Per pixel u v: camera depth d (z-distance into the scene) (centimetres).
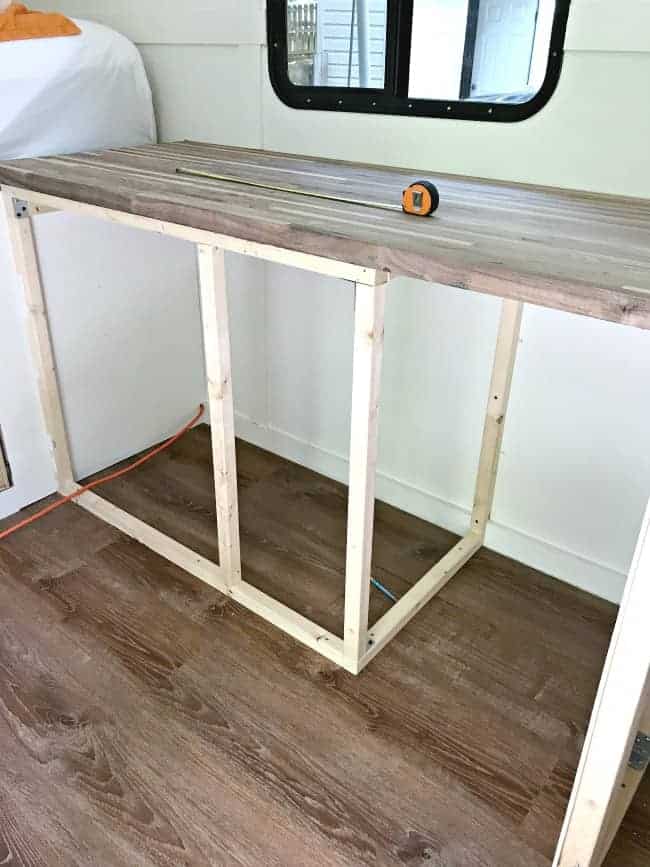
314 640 178
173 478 248
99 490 240
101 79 210
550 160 169
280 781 147
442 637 184
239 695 166
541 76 163
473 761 152
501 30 165
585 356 177
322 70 197
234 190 156
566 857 126
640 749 138
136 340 245
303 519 228
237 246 145
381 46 184
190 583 200
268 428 261
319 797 144
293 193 154
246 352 254
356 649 170
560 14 155
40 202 184
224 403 170
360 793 145
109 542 215
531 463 198
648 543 99
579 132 163
